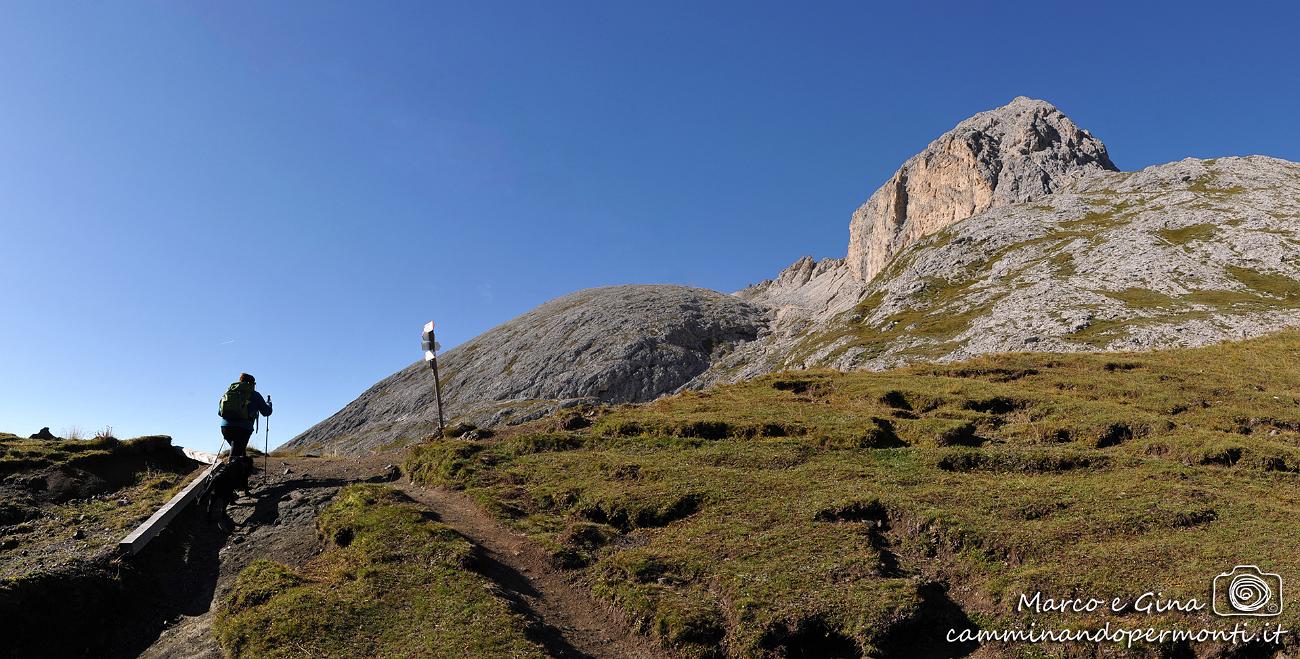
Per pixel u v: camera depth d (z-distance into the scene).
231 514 16.20
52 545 13.09
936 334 88.06
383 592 11.40
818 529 14.00
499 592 11.63
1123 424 21.70
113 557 12.35
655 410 26.25
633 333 164.00
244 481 16.84
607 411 26.73
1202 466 18.73
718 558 12.96
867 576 12.05
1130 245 95.38
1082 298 79.69
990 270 110.81
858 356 90.81
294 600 10.97
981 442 21.80
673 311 183.25
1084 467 18.59
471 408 141.75
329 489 17.89
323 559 13.30
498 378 157.75
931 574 12.68
